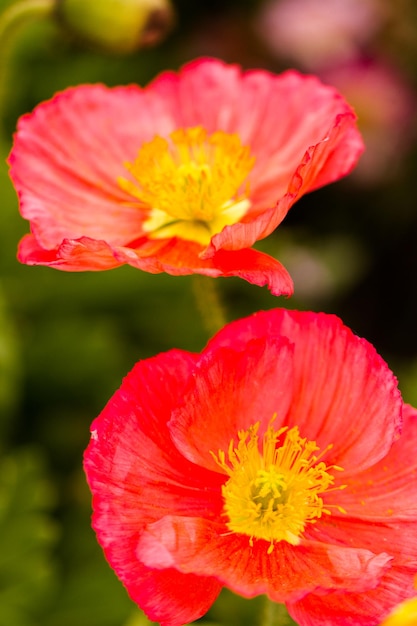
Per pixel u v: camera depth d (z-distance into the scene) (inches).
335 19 38.3
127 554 20.6
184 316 31.6
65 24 26.9
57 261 22.6
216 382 21.2
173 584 20.6
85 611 28.0
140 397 21.1
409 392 28.1
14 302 30.9
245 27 39.1
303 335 21.6
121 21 26.6
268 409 21.6
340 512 21.5
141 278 31.1
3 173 30.2
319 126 24.1
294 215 38.9
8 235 30.6
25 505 27.4
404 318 38.9
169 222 24.2
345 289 37.8
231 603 27.6
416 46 38.6
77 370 30.6
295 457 21.6
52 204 23.8
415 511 21.3
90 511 29.5
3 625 27.2
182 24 40.1
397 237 38.5
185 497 21.3
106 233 23.9
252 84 25.0
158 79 25.1
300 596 20.4
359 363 21.4
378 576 20.4
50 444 30.3
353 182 37.6
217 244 22.4
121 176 24.5
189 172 24.0
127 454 21.0
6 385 28.2
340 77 37.7
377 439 21.4
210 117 25.0
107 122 24.7
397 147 37.4
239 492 21.5
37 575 27.3
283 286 22.3
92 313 31.6
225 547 21.2
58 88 35.2
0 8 31.5
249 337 21.6
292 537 21.4
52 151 24.2
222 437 21.6
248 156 24.1
